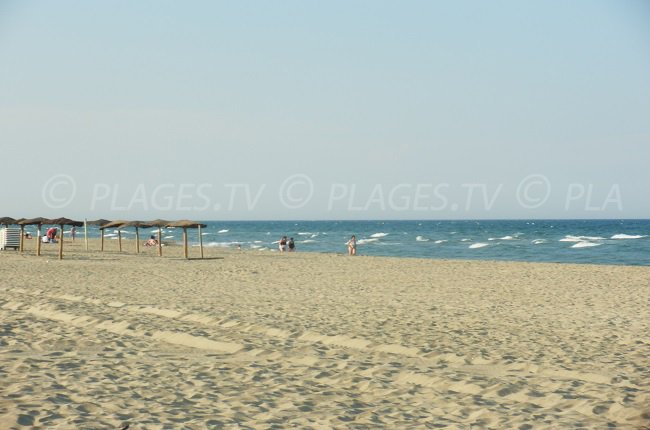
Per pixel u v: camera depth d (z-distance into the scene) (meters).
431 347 10.10
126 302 15.34
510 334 11.41
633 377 8.16
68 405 6.54
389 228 145.38
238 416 6.38
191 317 13.09
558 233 97.69
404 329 11.77
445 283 21.34
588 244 60.34
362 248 59.00
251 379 7.97
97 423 5.99
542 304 15.88
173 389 7.41
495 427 6.18
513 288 19.75
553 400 7.09
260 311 14.02
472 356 9.48
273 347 10.05
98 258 34.31
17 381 7.54
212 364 8.82
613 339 10.98
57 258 33.66
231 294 17.59
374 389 7.59
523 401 7.13
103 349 9.80
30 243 52.62
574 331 11.80
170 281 21.50
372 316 13.41
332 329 11.64
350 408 6.77
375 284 20.92
